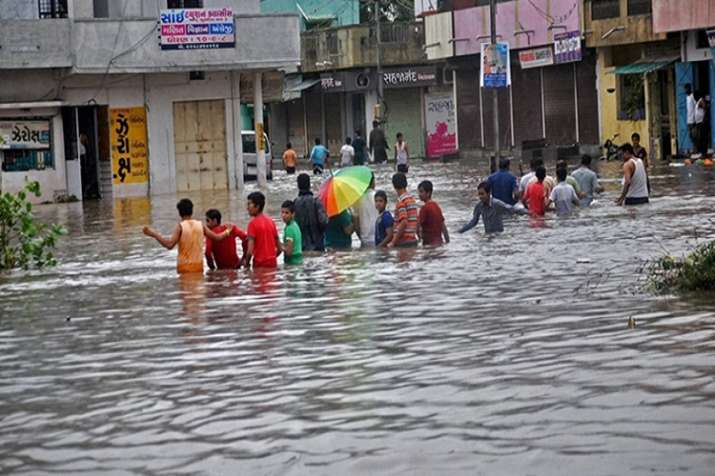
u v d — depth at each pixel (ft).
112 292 78.89
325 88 341.41
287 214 89.30
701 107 213.46
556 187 119.24
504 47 197.77
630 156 126.41
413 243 96.48
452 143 329.93
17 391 47.96
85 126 211.61
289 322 61.11
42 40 200.54
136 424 41.42
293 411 41.70
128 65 204.95
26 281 87.92
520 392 41.91
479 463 34.24
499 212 105.29
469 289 69.92
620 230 102.78
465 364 47.34
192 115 215.92
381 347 52.37
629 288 66.03
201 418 41.63
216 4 217.97
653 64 224.94
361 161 302.45
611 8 238.48
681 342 48.67
